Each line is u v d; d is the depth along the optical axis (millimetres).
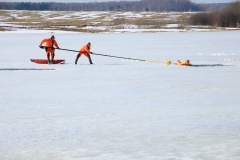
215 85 15180
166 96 12992
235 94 13180
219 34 60656
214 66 21766
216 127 8875
